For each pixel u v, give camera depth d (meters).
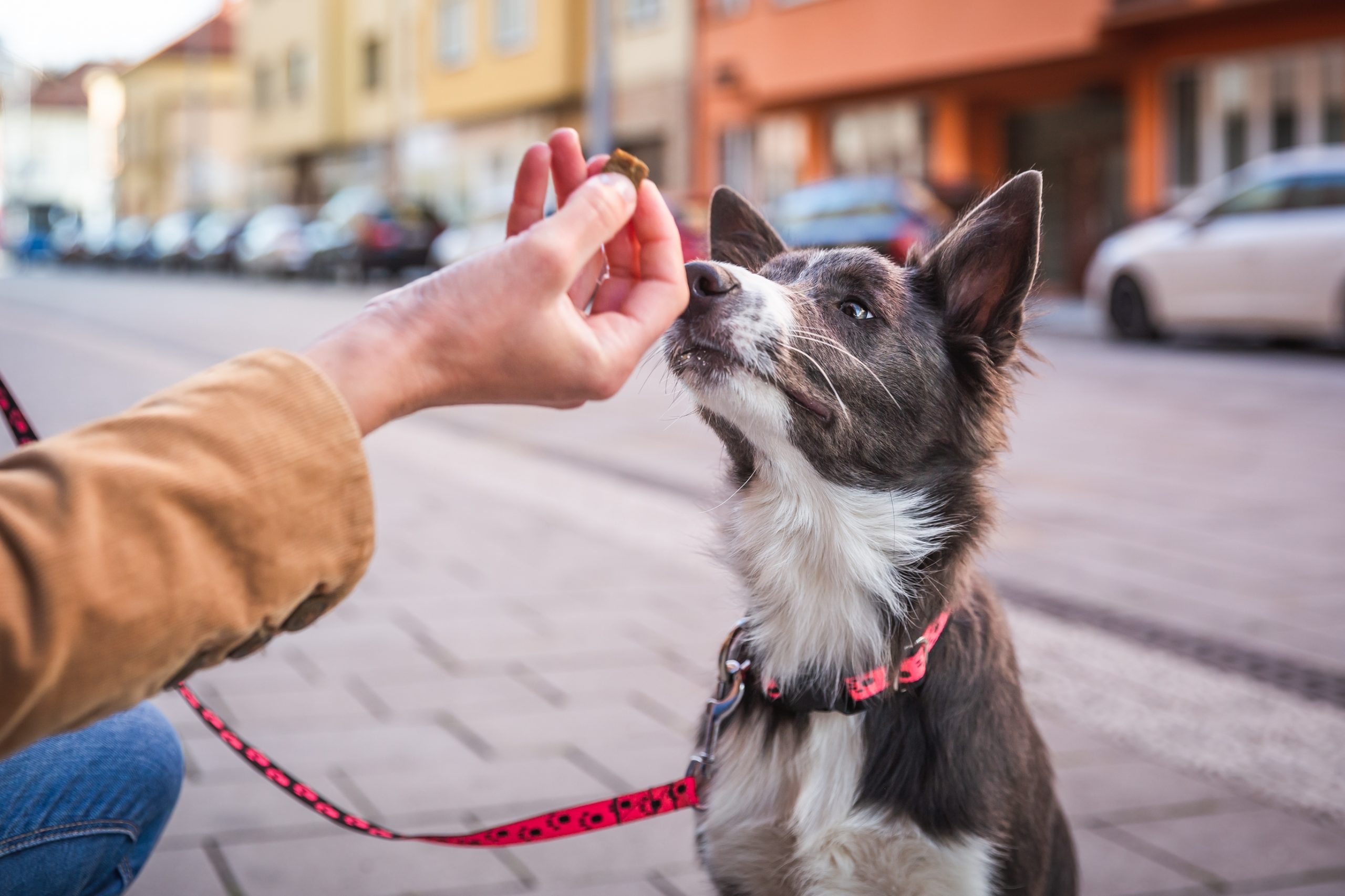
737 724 2.63
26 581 0.92
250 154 50.97
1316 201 14.21
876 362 2.65
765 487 2.69
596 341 1.24
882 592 2.53
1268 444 9.24
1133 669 4.68
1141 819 3.53
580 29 32.16
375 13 42.25
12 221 67.81
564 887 3.15
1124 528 6.84
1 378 1.72
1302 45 18.20
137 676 0.99
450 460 9.00
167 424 1.01
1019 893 2.43
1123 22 19.17
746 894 2.59
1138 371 13.33
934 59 22.08
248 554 1.02
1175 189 20.12
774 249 3.14
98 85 75.50
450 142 38.75
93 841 1.92
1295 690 4.49
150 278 41.56
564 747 3.97
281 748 3.92
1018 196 2.72
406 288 1.20
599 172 1.43
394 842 3.33
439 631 5.11
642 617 5.33
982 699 2.50
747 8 26.48
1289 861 3.30
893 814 2.37
